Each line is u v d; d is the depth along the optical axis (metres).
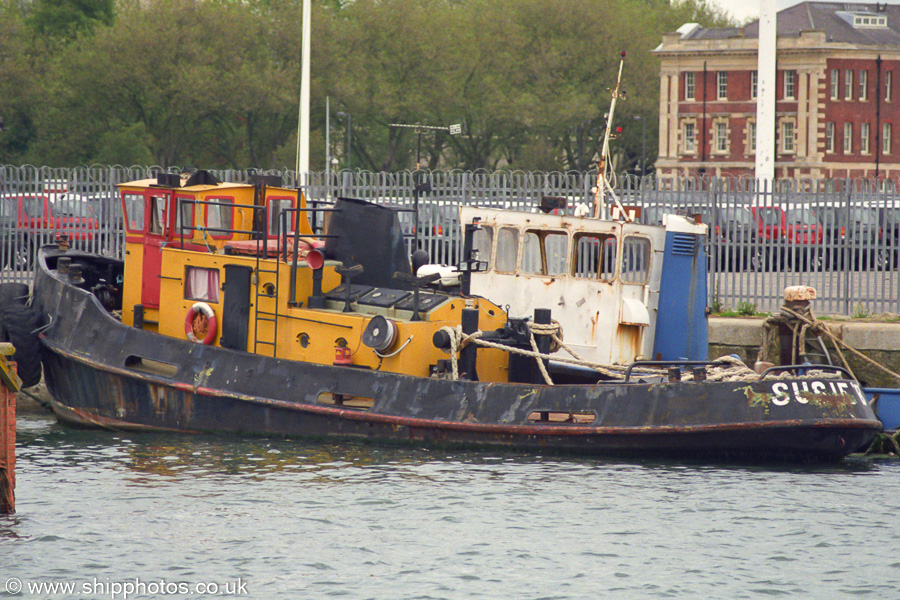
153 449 59.53
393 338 59.62
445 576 40.59
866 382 68.88
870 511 48.19
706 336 65.12
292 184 86.62
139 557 42.34
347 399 61.81
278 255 61.94
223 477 53.53
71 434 64.19
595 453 56.94
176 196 65.62
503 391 58.06
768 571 41.16
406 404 59.00
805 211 80.75
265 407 61.28
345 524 46.22
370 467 55.19
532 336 61.28
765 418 54.00
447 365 60.06
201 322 63.84
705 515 47.53
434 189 84.31
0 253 85.62
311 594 38.97
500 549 43.34
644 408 56.03
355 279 64.25
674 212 79.81
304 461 56.47
